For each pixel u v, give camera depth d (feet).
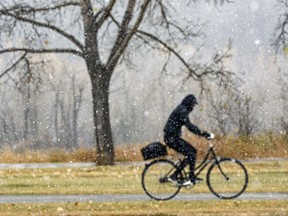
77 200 123.34
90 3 244.01
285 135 276.41
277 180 150.61
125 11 245.65
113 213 103.19
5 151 281.13
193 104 115.85
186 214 100.07
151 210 106.01
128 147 278.67
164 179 118.83
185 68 254.27
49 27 244.01
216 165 119.55
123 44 240.32
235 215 98.58
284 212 100.68
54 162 263.08
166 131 116.57
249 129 297.12
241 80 252.21
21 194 136.56
